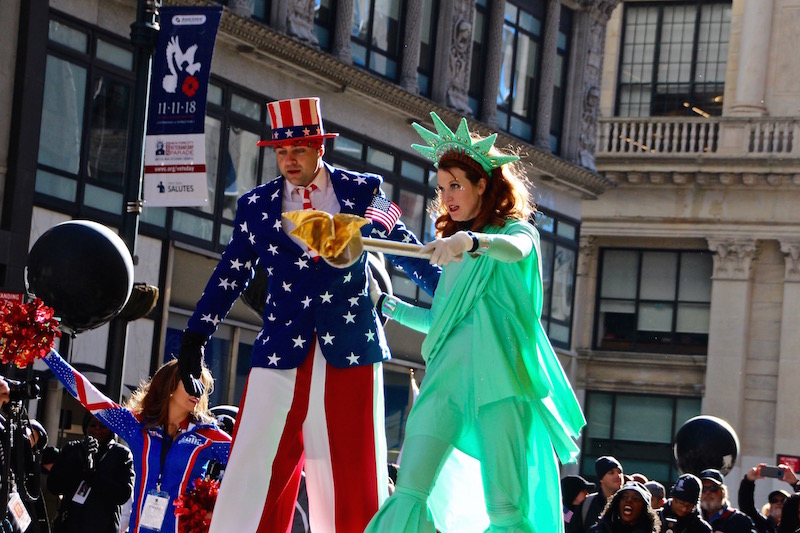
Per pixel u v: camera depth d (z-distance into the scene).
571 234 42.22
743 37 50.03
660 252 50.69
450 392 6.60
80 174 26.12
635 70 51.84
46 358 9.20
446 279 6.92
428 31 36.25
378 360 7.07
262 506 6.97
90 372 25.64
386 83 33.41
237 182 30.09
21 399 9.05
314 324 7.01
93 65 26.38
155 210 27.75
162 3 27.14
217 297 7.31
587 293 51.00
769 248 49.31
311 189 7.18
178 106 16.95
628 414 50.00
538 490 6.73
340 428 6.96
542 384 6.62
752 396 48.94
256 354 7.07
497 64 38.44
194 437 9.14
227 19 28.45
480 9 38.19
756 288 49.41
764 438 48.56
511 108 39.50
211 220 29.27
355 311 7.07
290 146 7.11
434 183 36.31
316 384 6.96
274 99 31.00
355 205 7.22
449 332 6.72
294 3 30.84
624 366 50.16
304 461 7.30
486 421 6.56
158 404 9.20
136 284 15.30
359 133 33.56
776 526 19.77
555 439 6.74
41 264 13.37
